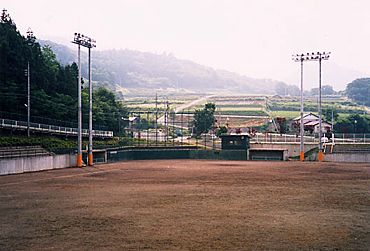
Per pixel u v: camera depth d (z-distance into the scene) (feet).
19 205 76.38
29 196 89.10
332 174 146.20
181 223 58.49
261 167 188.14
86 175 145.38
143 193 92.89
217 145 328.49
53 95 272.31
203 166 197.16
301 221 59.72
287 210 69.15
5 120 200.54
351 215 64.44
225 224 57.67
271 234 51.57
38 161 170.60
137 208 71.77
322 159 238.68
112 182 119.24
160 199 82.74
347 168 179.01
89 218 62.80
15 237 50.72
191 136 414.00
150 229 54.70
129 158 270.67
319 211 68.13
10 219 62.44
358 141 283.18
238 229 54.49
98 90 389.60
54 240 49.06
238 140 278.67
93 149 226.38
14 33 247.29
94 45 196.75
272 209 70.18
